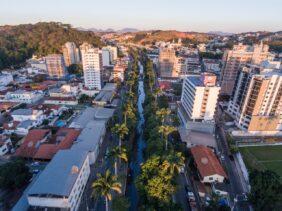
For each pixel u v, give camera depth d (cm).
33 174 8750
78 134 11188
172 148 9444
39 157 9494
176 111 15962
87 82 19438
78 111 15412
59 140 10788
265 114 12494
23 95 16575
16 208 6625
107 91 18838
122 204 6475
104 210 7331
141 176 7306
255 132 12838
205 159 9306
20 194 7756
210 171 8588
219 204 7019
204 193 8050
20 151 9812
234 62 18262
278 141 12050
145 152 9781
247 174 9088
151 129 10812
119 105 16750
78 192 7425
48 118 13838
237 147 10938
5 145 10231
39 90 18762
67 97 17312
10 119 13675
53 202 6425
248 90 12581
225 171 9519
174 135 12069
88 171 8719
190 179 8938
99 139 10662
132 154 10744
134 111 13450
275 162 10125
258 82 11831
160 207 6322
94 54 18500
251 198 7144
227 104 17425
